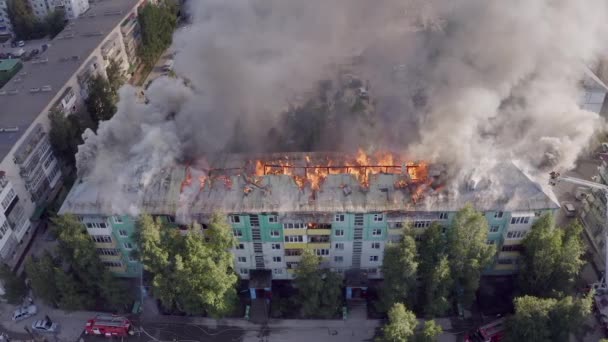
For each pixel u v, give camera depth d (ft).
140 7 328.08
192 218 156.46
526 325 142.51
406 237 147.84
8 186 190.49
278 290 179.42
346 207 154.81
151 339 167.94
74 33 290.15
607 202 173.58
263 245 166.20
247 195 158.71
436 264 151.74
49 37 368.07
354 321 169.48
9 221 190.60
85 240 157.58
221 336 167.84
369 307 173.37
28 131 208.03
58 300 171.63
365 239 163.94
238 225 159.84
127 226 162.71
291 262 171.73
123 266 176.96
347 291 173.17
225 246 155.22
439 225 153.07
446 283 154.81
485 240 155.22
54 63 258.57
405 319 142.10
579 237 174.81
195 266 152.35
